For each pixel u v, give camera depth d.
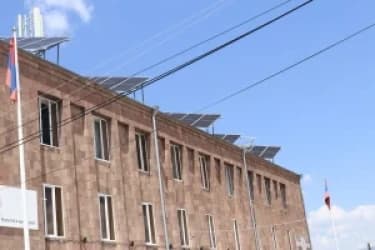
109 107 29.47
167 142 34.91
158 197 32.16
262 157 53.59
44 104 25.08
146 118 33.00
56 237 23.70
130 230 29.05
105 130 29.30
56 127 25.47
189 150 38.03
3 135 21.91
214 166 40.91
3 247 20.84
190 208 35.88
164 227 31.61
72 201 25.05
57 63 26.20
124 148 30.50
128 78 32.12
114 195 28.34
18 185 22.08
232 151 44.75
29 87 23.83
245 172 45.69
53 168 24.44
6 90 22.56
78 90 27.09
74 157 26.05
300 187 60.69
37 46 26.27
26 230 19.55
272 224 49.75
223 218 40.31
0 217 21.02
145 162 32.47
